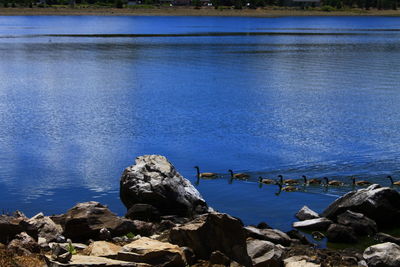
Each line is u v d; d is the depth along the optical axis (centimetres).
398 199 2577
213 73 9244
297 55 12344
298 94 7069
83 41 15338
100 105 6256
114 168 3712
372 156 4072
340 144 4444
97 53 12388
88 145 4378
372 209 2509
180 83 8075
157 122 5306
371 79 8500
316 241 2305
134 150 4231
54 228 1977
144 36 17338
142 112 5831
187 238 1731
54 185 3300
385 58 11731
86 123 5253
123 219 2086
